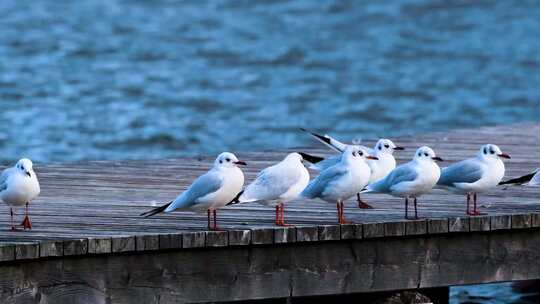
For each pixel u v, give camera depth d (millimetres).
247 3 64062
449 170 12641
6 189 11547
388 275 12070
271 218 12367
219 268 11445
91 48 47938
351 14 60406
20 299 10750
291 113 35031
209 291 11438
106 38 50875
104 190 14500
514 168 16438
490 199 13750
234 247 11453
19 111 33562
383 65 45438
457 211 12883
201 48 49000
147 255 11172
